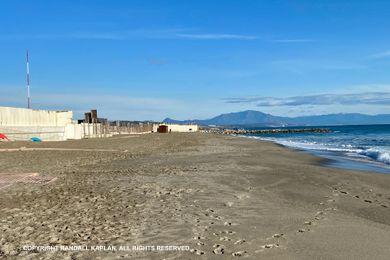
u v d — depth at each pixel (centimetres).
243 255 622
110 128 6962
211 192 1199
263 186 1362
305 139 6781
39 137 4356
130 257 606
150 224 800
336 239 716
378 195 1236
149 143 4350
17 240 691
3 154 2586
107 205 984
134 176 1553
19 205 996
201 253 628
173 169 1820
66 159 2316
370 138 6438
